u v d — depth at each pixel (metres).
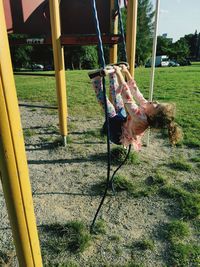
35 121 7.24
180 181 4.22
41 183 4.21
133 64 4.80
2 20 1.39
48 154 5.20
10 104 1.50
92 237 3.12
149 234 3.19
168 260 2.85
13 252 2.94
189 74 20.11
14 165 1.60
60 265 2.77
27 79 17.55
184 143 5.60
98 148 5.41
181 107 8.48
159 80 16.09
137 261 2.83
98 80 2.89
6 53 1.44
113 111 3.05
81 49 38.41
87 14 5.30
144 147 5.43
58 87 5.05
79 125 6.78
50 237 3.12
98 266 2.78
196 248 2.97
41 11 5.54
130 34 4.60
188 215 3.46
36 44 5.31
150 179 4.26
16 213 1.71
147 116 2.82
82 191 4.00
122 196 3.86
